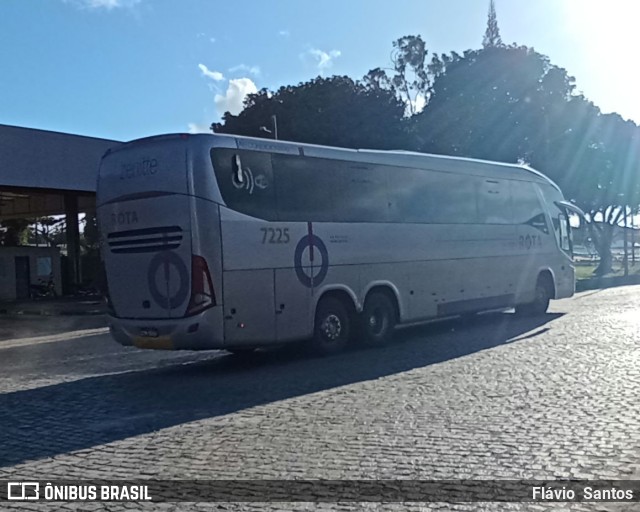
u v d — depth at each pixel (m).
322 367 12.61
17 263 36.97
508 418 8.17
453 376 10.99
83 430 8.55
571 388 9.71
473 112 43.16
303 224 13.41
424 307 16.03
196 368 13.38
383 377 11.23
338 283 14.01
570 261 21.39
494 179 18.55
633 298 25.95
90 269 43.31
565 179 44.12
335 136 45.38
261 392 10.48
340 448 7.22
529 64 42.75
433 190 16.55
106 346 17.95
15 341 20.31
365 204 14.76
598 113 44.38
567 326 17.14
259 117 48.19
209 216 11.93
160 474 6.61
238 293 12.23
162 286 12.20
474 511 5.43
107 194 12.91
